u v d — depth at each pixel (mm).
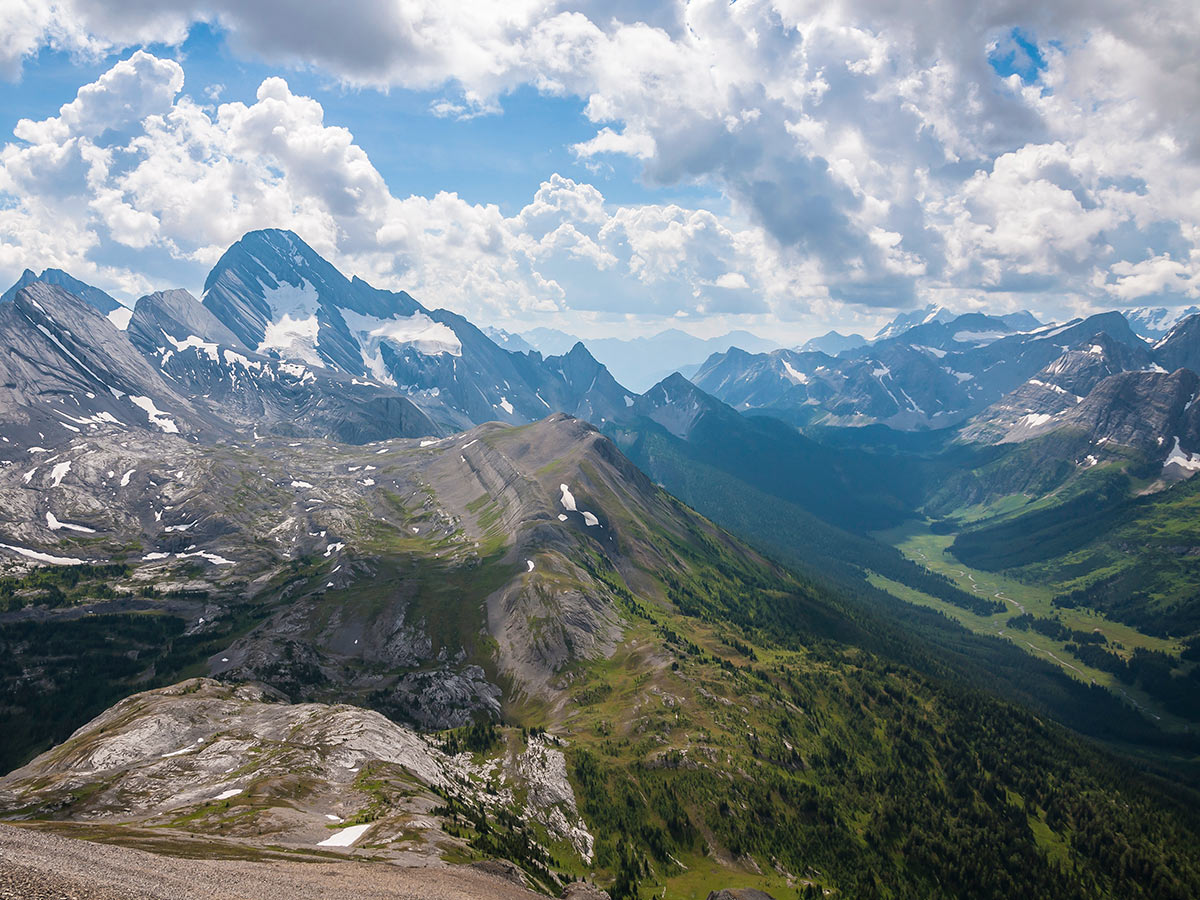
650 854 147875
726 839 156375
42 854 54250
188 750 138375
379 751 138875
